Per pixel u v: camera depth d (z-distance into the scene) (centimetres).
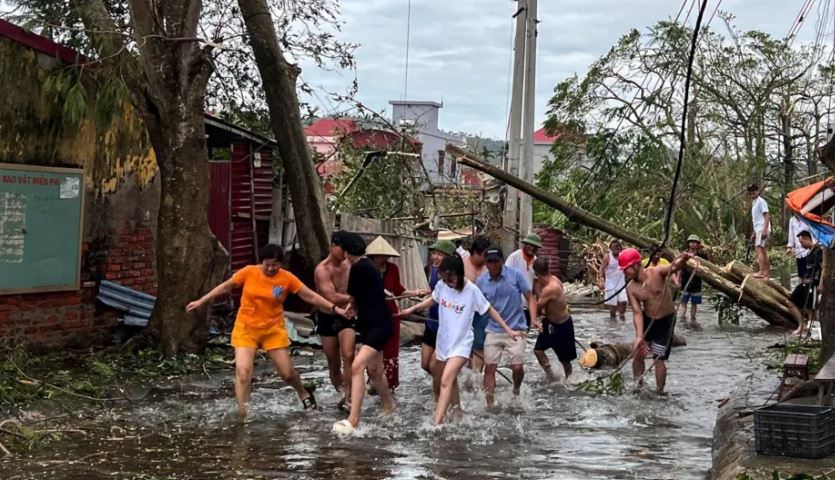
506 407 1047
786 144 3102
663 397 1118
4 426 848
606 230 1695
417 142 2264
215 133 1689
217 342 1335
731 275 1817
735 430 811
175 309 1234
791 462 685
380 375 959
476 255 1093
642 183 2859
